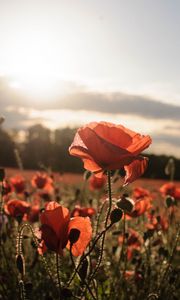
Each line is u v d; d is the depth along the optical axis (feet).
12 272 3.04
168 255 3.06
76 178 8.13
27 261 3.42
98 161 1.79
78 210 2.89
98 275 2.71
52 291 2.94
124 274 3.03
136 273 3.10
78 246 1.92
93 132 1.80
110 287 2.94
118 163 1.78
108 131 1.88
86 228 1.89
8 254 3.40
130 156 1.79
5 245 3.56
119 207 2.01
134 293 3.16
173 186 4.02
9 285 2.91
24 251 3.32
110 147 1.77
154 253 3.71
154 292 2.79
